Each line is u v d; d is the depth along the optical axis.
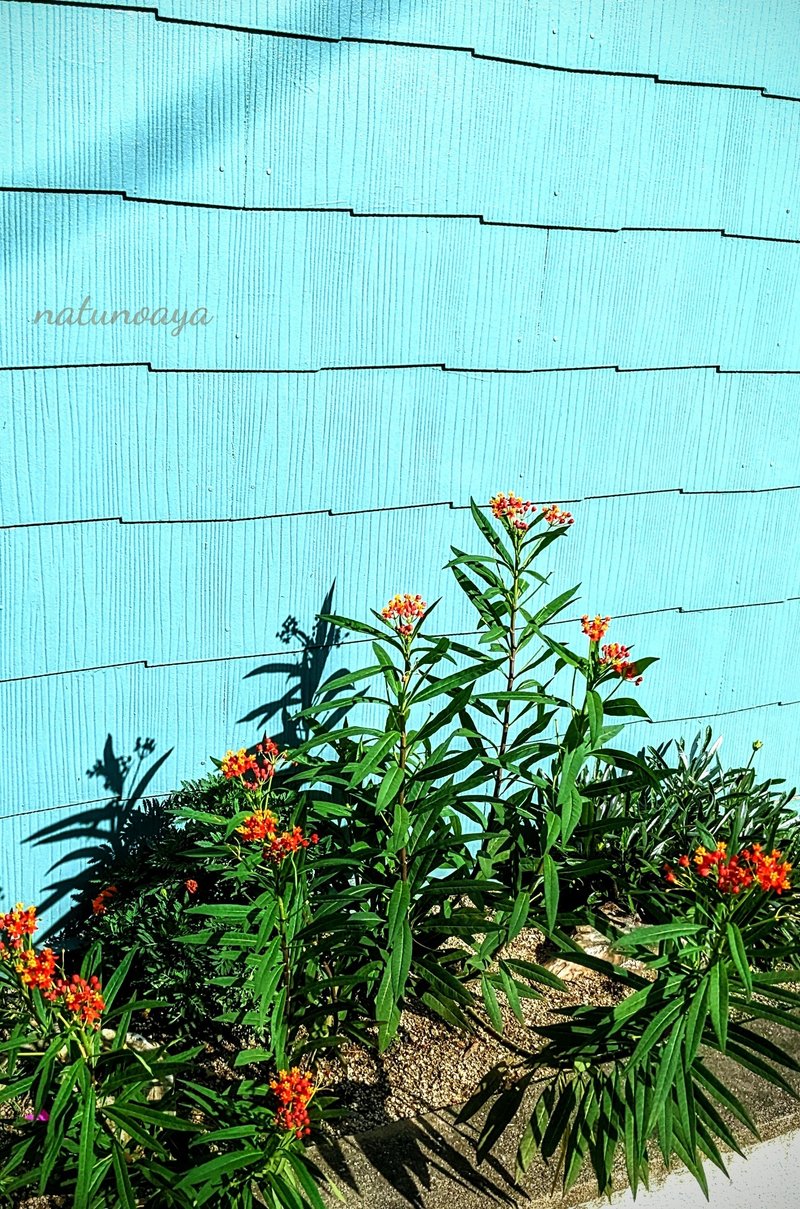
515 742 2.62
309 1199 2.14
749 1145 2.46
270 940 2.35
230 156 2.57
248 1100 2.30
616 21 2.84
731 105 3.06
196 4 2.43
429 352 2.94
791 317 3.38
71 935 2.89
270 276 2.71
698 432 3.37
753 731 3.81
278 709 3.08
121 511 2.74
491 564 3.21
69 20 2.35
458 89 2.74
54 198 2.46
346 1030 2.44
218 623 2.93
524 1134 2.28
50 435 2.62
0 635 2.71
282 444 2.86
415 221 2.81
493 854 2.62
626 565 3.40
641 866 3.11
